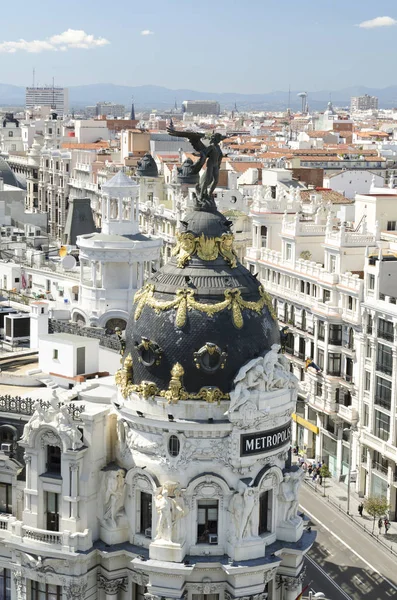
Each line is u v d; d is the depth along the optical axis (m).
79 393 121.88
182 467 106.44
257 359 106.12
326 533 179.38
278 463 110.31
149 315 109.38
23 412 117.31
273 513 110.19
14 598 115.06
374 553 172.38
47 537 110.75
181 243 111.81
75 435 108.81
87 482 109.62
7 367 142.50
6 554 116.00
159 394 106.88
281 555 110.62
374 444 189.75
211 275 109.56
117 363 140.62
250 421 105.19
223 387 106.12
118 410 109.75
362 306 192.62
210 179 113.88
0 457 116.38
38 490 111.44
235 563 105.88
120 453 111.69
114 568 110.69
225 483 106.12
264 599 108.12
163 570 105.38
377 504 178.38
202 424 104.75
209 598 108.38
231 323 107.12
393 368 183.62
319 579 162.12
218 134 114.50
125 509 111.19
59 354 135.00
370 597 156.50
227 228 113.81
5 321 162.00
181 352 106.38
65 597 110.94
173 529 106.44
